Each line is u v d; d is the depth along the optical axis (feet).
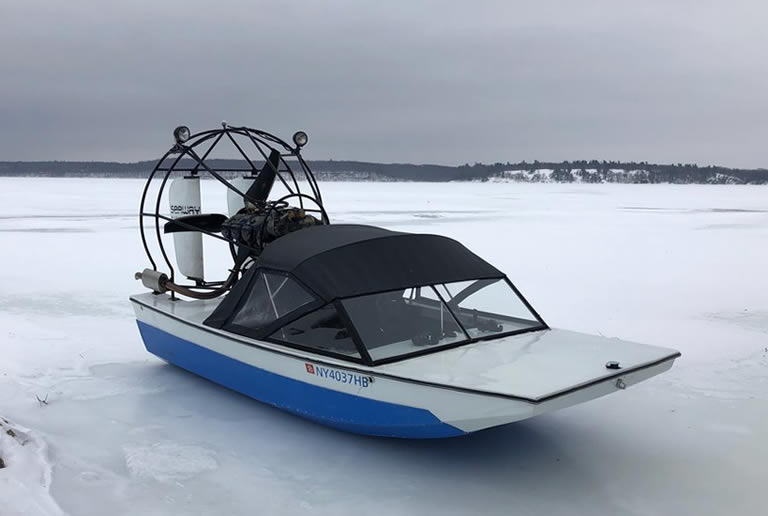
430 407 11.87
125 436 14.53
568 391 11.15
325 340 13.75
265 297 15.44
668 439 14.37
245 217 19.04
